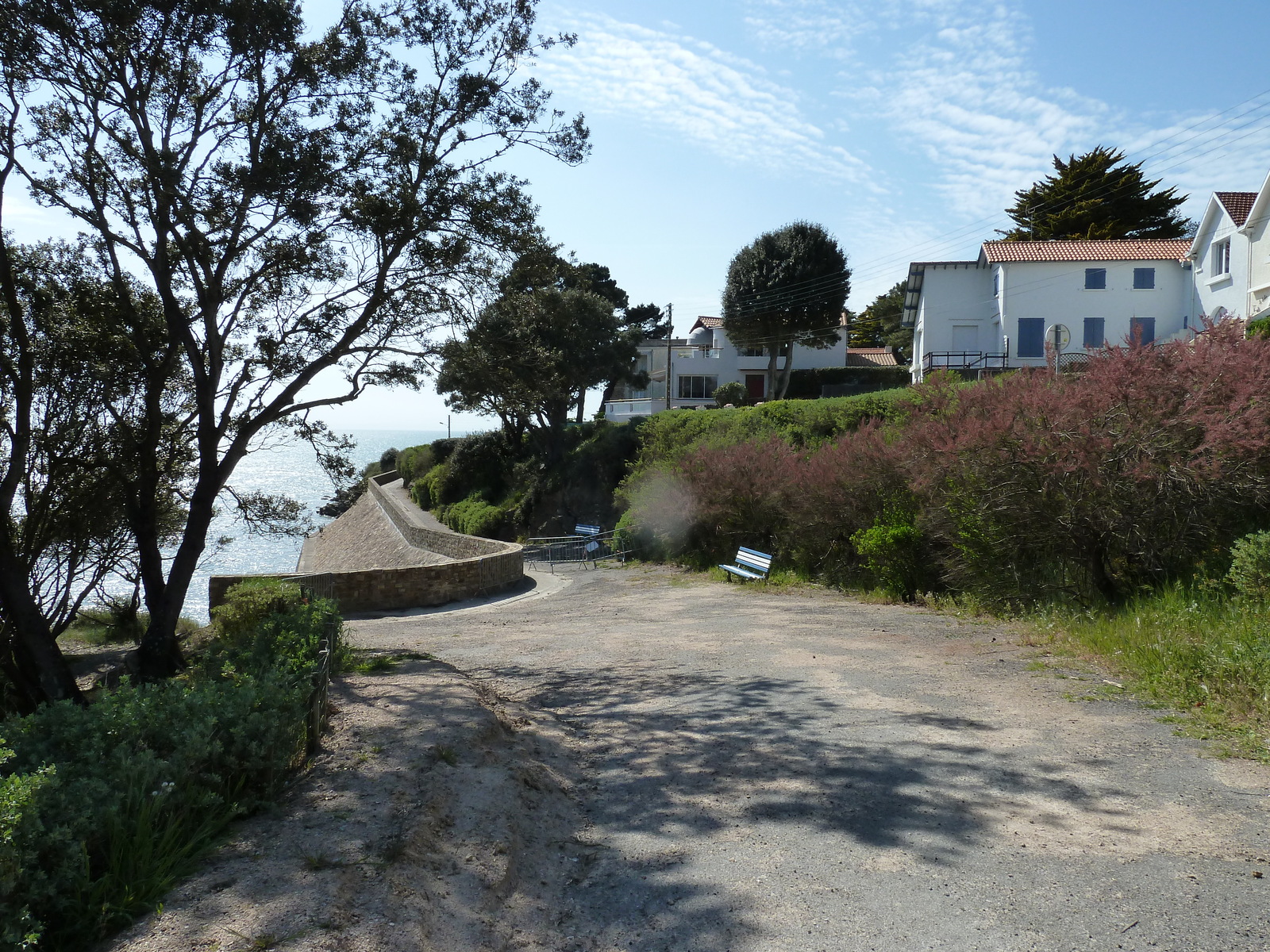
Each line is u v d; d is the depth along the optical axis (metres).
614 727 6.80
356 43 11.18
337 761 5.16
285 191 10.71
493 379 12.41
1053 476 9.84
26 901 2.96
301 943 2.98
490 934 3.48
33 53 9.88
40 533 12.19
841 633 10.37
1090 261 37.34
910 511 13.72
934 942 3.32
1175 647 6.93
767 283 47.97
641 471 26.86
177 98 10.84
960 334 40.69
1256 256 28.62
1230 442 8.34
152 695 4.79
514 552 22.69
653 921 3.68
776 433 23.19
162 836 3.67
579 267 13.02
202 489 11.39
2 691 10.38
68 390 11.82
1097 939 3.24
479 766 5.19
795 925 3.54
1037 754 5.37
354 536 54.78
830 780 5.20
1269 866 3.72
